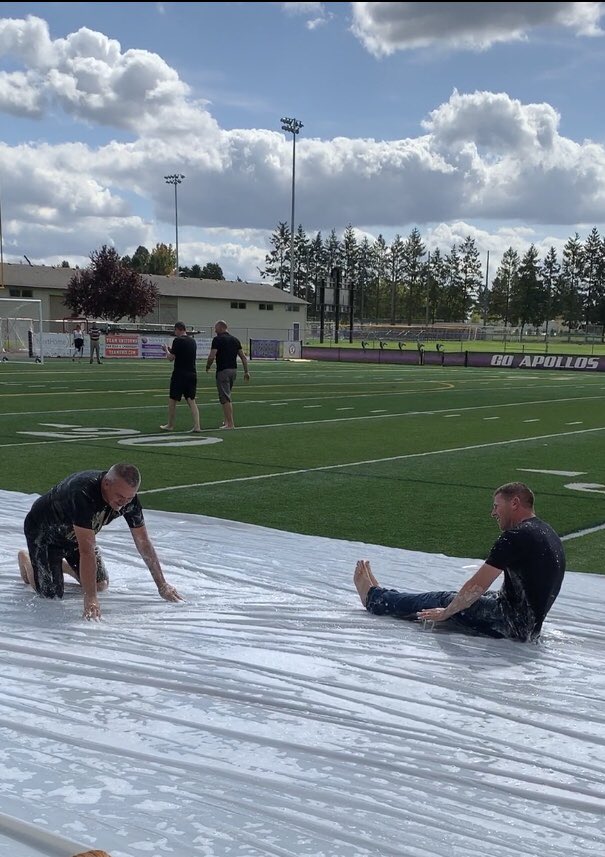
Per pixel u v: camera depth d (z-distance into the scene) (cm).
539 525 408
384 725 306
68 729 296
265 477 933
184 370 1327
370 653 384
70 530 446
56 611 438
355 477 941
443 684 348
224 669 356
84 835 228
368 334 8438
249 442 1231
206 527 667
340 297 6150
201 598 471
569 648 406
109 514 439
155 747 283
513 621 408
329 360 5091
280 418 1611
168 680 341
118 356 4272
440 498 826
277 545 612
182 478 916
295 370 3697
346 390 2475
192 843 226
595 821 246
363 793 257
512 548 401
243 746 286
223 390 1393
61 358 4197
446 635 417
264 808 245
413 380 3138
